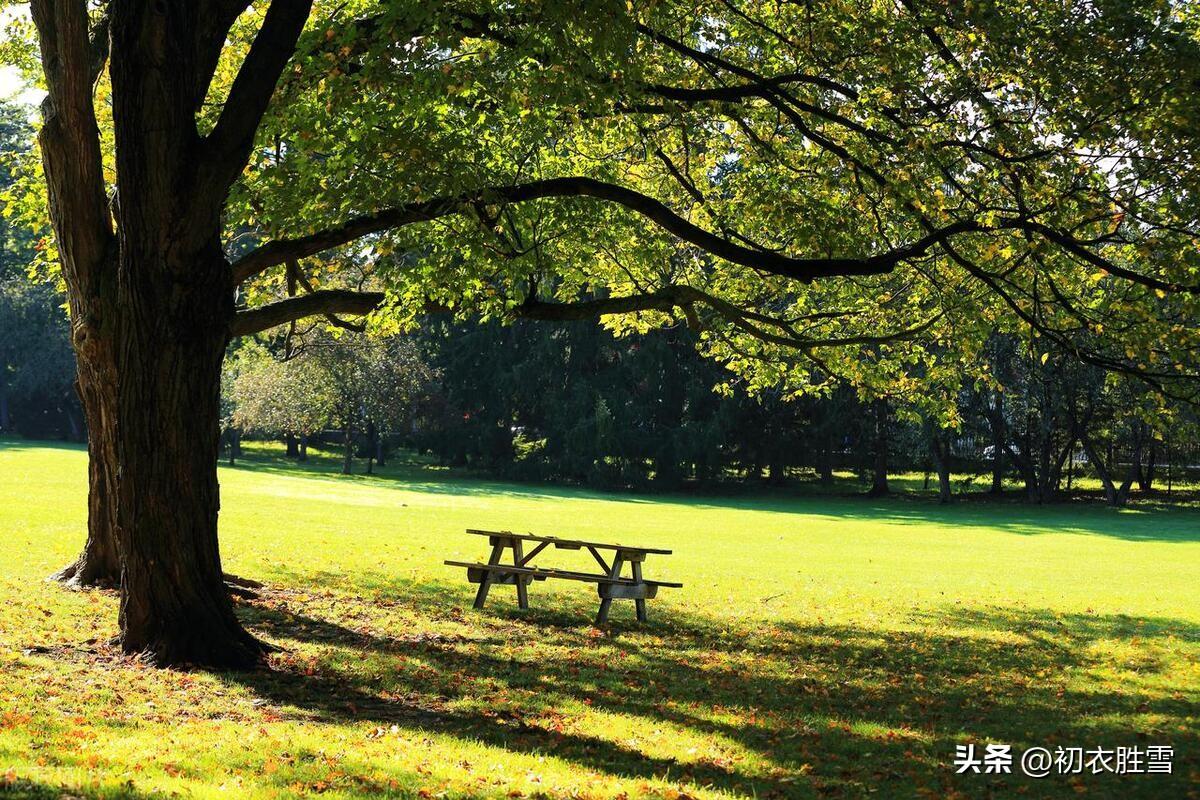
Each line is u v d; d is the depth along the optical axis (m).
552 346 63.03
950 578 23.06
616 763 7.46
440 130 12.50
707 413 62.41
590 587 18.66
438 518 32.12
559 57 10.48
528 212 14.39
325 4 13.91
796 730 8.85
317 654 10.95
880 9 13.14
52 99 11.88
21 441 65.75
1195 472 65.88
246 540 21.11
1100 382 48.47
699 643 13.60
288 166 12.34
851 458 64.81
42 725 7.39
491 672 10.73
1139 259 12.75
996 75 12.05
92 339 12.43
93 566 14.05
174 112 9.29
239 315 13.00
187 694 8.81
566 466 62.00
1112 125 11.63
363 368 58.72
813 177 14.96
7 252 70.50
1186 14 13.11
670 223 12.44
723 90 12.91
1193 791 7.36
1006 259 14.21
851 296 18.61
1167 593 21.41
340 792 6.23
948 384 18.84
